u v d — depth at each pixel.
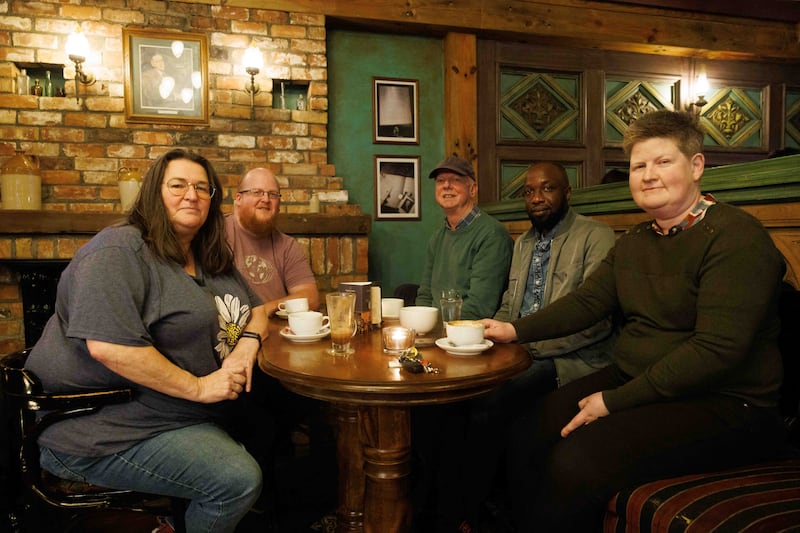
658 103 4.13
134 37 3.07
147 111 3.12
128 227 1.39
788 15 4.05
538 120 3.90
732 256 1.28
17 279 2.89
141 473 1.31
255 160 3.29
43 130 2.99
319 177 3.39
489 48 3.76
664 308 1.43
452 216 2.39
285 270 2.54
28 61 2.96
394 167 3.69
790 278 1.72
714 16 3.97
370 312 1.76
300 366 1.29
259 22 3.26
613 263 1.64
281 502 2.14
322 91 3.38
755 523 0.99
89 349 1.25
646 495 1.15
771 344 1.35
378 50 3.63
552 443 1.45
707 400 1.32
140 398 1.33
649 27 3.84
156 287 1.37
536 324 1.63
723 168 1.92
